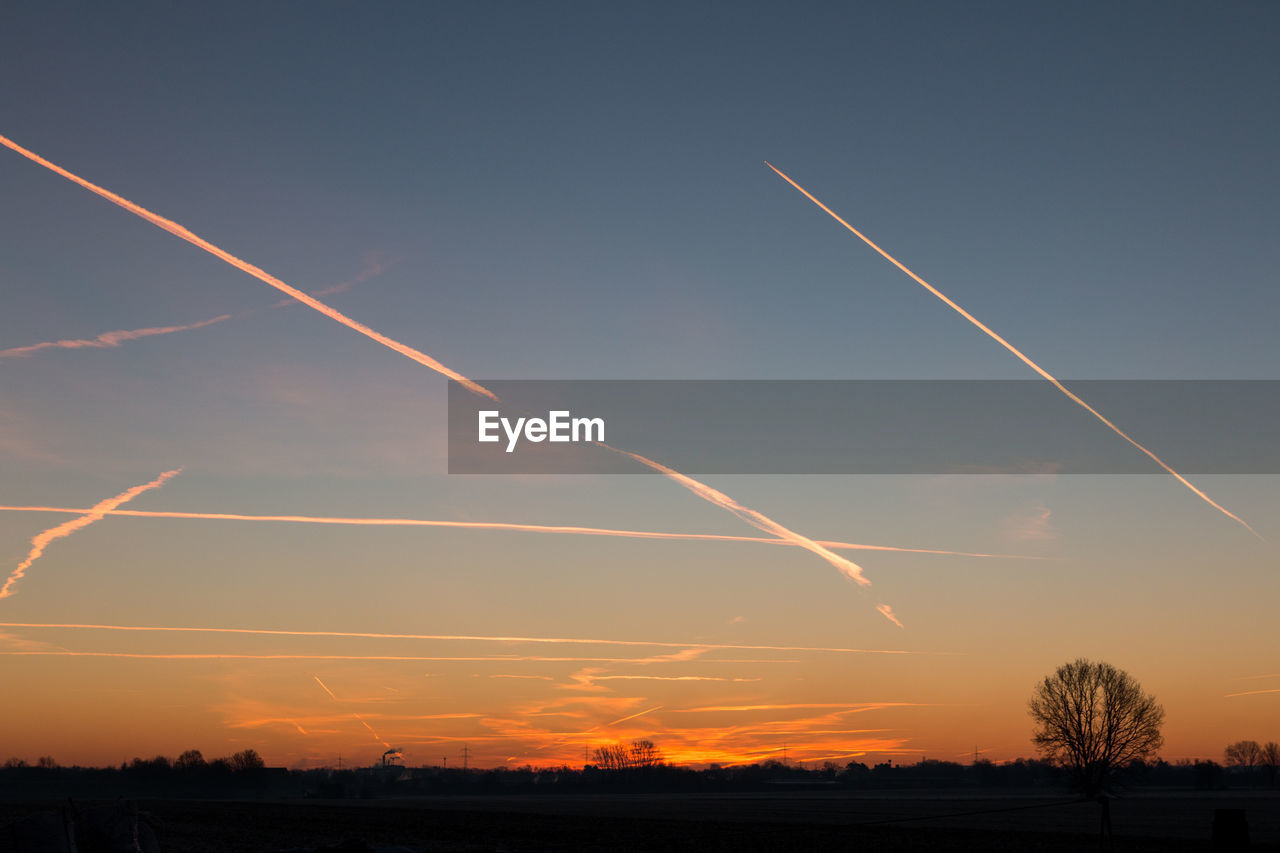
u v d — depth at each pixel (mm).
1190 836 70188
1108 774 107750
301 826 81375
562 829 77625
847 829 77688
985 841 64625
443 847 58250
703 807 134250
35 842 22875
